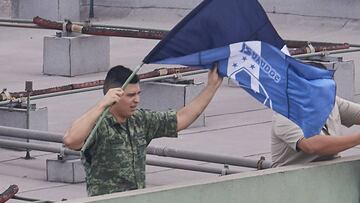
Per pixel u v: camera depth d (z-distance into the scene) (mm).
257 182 14602
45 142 26719
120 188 14359
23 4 52594
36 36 49250
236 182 14391
